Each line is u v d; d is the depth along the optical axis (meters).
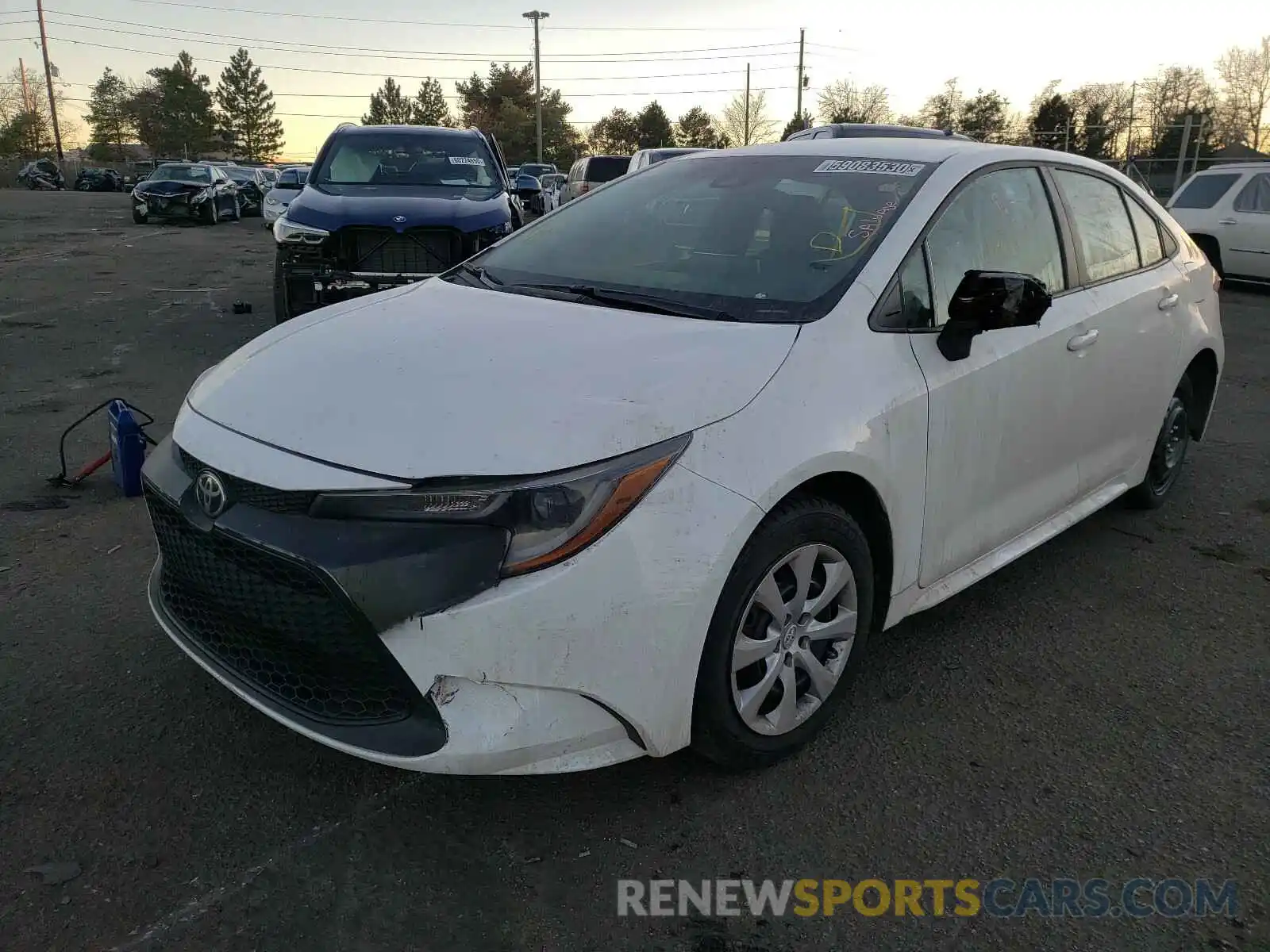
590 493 2.16
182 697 3.02
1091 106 56.62
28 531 4.23
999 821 2.56
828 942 2.17
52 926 2.14
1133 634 3.58
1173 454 4.73
